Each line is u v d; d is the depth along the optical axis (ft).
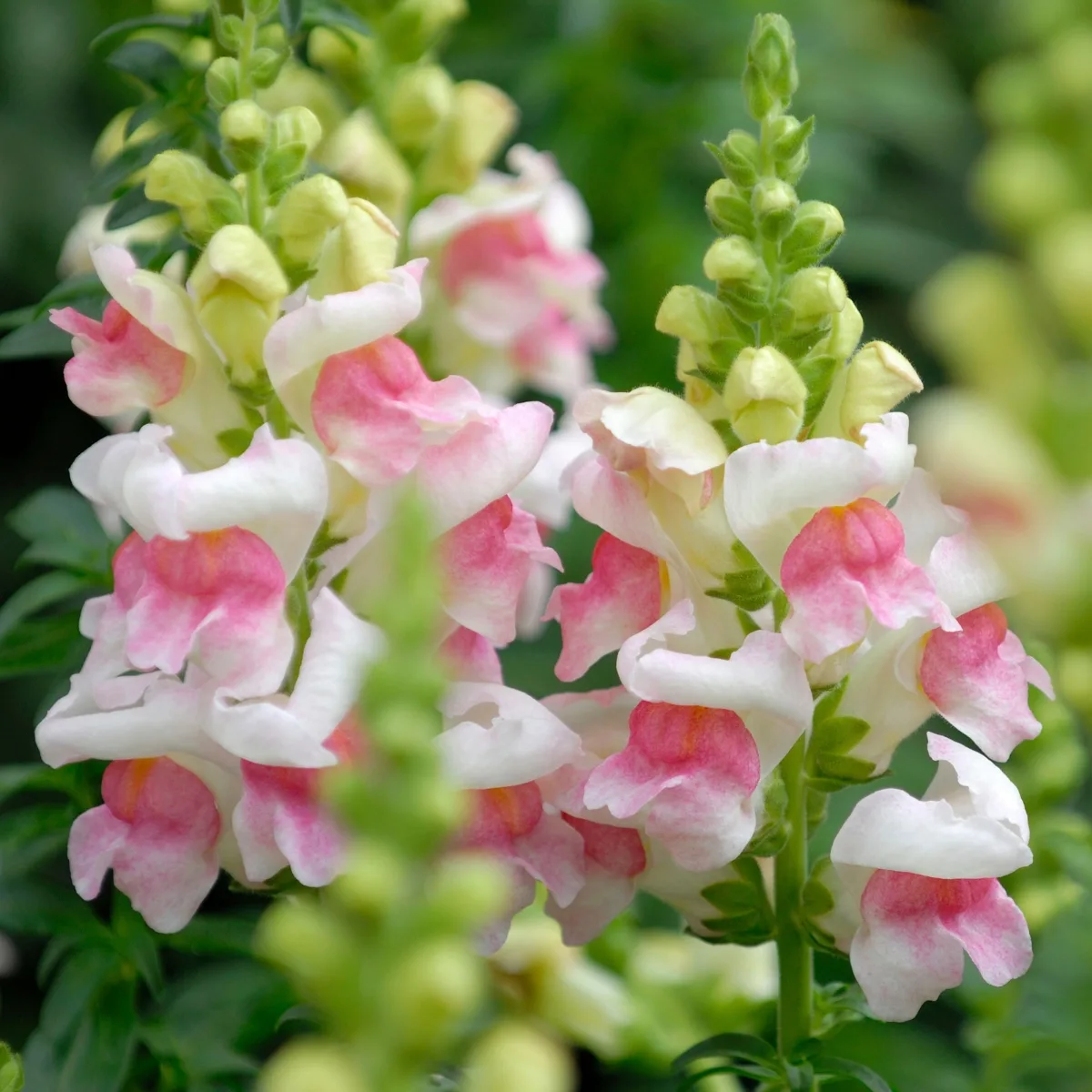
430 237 2.62
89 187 2.33
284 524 2.10
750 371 2.10
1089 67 1.91
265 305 2.12
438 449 2.12
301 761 2.06
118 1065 2.24
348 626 2.08
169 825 2.12
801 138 2.14
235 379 2.14
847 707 2.16
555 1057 1.83
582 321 2.81
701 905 2.19
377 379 2.12
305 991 1.82
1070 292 1.85
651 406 2.12
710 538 2.13
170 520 2.07
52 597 2.35
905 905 2.11
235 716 2.06
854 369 2.13
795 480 2.08
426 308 2.66
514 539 2.16
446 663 2.16
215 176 2.16
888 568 2.10
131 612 2.08
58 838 2.30
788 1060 2.17
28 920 2.25
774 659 2.10
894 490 2.12
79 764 2.30
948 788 2.15
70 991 2.25
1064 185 1.90
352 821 1.77
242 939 2.29
